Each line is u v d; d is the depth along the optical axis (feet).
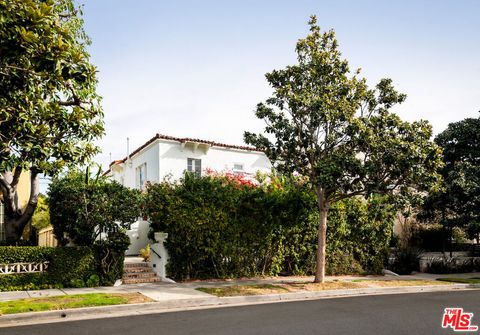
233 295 38.34
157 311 32.58
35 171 36.04
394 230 81.10
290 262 55.01
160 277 46.37
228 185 51.44
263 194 51.96
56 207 46.78
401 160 41.37
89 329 25.91
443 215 72.23
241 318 29.84
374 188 43.83
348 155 43.57
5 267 38.75
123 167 87.76
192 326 26.96
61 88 33.27
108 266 42.98
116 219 44.32
